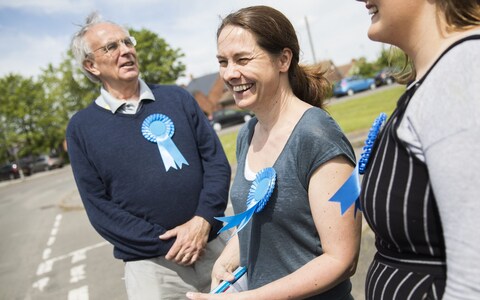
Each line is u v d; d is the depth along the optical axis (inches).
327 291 57.0
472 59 31.4
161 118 94.4
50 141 1675.7
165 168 90.4
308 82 65.4
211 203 92.0
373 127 45.1
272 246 58.1
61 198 504.7
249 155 64.1
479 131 29.1
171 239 88.8
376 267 44.6
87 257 223.8
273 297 52.2
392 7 37.4
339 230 52.0
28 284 199.0
